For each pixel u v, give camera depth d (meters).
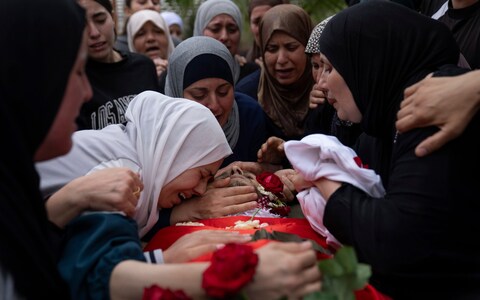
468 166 1.75
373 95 1.99
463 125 1.73
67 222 1.87
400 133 1.87
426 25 1.98
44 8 1.54
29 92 1.51
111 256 1.65
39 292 1.48
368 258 1.79
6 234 1.43
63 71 1.56
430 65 1.96
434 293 1.79
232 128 3.00
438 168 1.75
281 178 2.52
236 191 2.33
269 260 1.53
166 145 2.16
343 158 1.94
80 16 1.66
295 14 3.25
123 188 1.87
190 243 1.89
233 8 4.11
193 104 2.26
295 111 3.31
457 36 2.62
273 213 2.38
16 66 1.50
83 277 1.64
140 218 2.16
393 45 1.97
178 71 2.95
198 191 2.27
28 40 1.51
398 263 1.76
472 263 1.74
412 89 1.84
